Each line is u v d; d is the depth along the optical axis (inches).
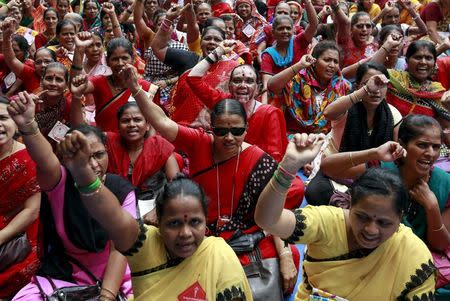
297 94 218.5
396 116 161.6
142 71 269.6
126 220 88.1
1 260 132.6
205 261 91.8
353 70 234.1
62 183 111.8
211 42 225.8
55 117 192.2
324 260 94.1
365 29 260.8
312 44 256.1
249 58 235.6
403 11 357.7
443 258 124.4
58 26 265.9
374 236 88.0
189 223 89.7
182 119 192.5
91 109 216.7
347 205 144.9
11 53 235.9
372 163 139.5
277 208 87.4
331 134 163.3
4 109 134.5
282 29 247.8
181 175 97.2
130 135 153.3
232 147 129.9
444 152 169.9
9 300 134.4
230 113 128.0
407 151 123.2
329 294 92.5
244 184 131.1
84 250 116.5
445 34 288.2
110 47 187.0
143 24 271.7
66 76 192.2
